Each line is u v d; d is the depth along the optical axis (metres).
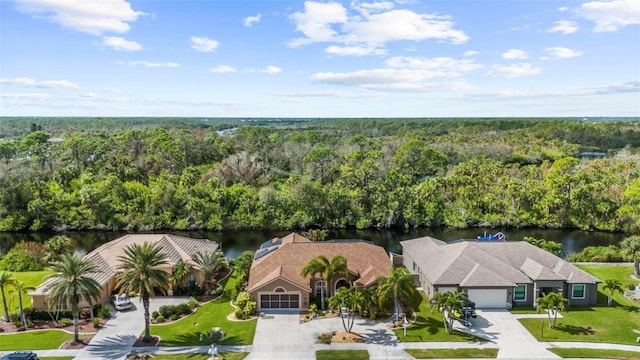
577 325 44.59
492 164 123.06
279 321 45.91
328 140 168.38
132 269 41.50
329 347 40.16
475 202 99.44
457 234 92.31
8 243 86.31
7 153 130.25
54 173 110.81
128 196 100.81
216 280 58.44
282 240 64.56
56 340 41.53
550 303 42.75
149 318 45.56
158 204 97.88
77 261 40.81
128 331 43.72
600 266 64.75
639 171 118.94
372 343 40.91
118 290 52.88
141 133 149.12
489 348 39.84
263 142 138.88
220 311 48.78
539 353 39.00
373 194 101.25
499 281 48.69
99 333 43.19
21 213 94.44
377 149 151.12
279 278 48.50
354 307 41.00
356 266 53.09
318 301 49.84
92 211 95.81
